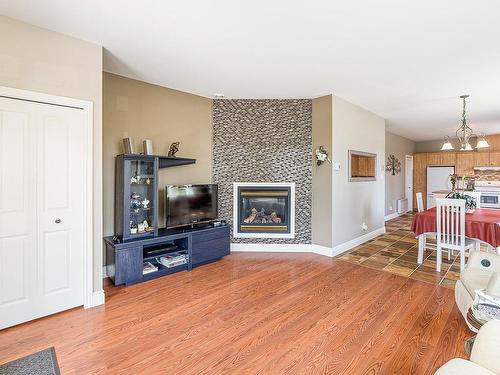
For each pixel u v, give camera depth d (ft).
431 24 7.59
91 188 8.64
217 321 7.86
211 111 14.78
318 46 8.93
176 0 6.57
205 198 13.39
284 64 10.36
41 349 6.57
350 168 15.46
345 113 15.03
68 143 8.27
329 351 6.53
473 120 19.83
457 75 11.36
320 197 14.51
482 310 5.70
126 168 10.56
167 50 9.25
